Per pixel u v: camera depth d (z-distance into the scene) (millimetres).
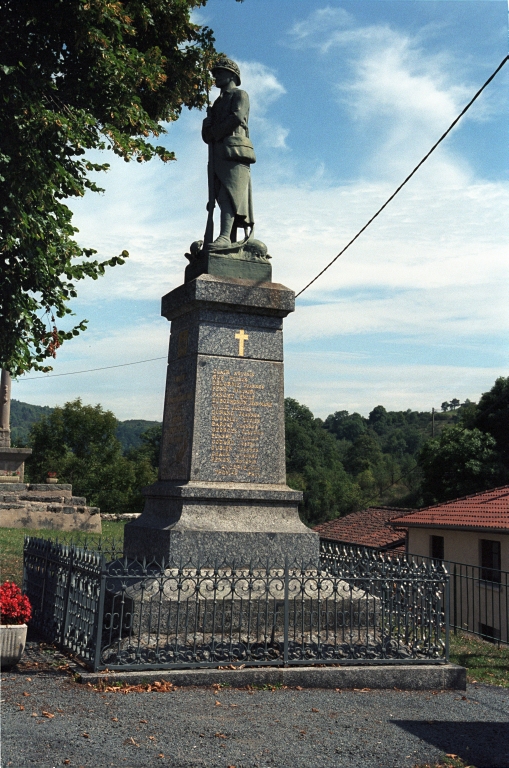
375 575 7559
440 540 22547
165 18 14648
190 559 7129
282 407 9258
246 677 6727
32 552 9625
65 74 12641
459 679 7223
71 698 6078
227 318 9203
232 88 10422
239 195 9898
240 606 7180
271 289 9336
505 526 19062
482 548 20438
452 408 106000
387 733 5691
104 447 46375
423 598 7652
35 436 46344
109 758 4859
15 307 12320
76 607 7582
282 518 8750
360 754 5219
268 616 7605
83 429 46000
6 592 7180
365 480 61719
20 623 7109
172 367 9633
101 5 11672
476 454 35125
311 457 57250
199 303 9086
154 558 8320
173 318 9852
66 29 12117
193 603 7375
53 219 12180
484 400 37281
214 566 7414
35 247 11922
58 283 12641
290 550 8469
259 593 7684
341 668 6984
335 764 5012
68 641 7738
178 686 6574
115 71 12453
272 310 9336
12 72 11125
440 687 7168
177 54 15336
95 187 14000
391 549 24578
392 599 7691
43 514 23422
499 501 22141
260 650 7078
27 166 11031
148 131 13383
